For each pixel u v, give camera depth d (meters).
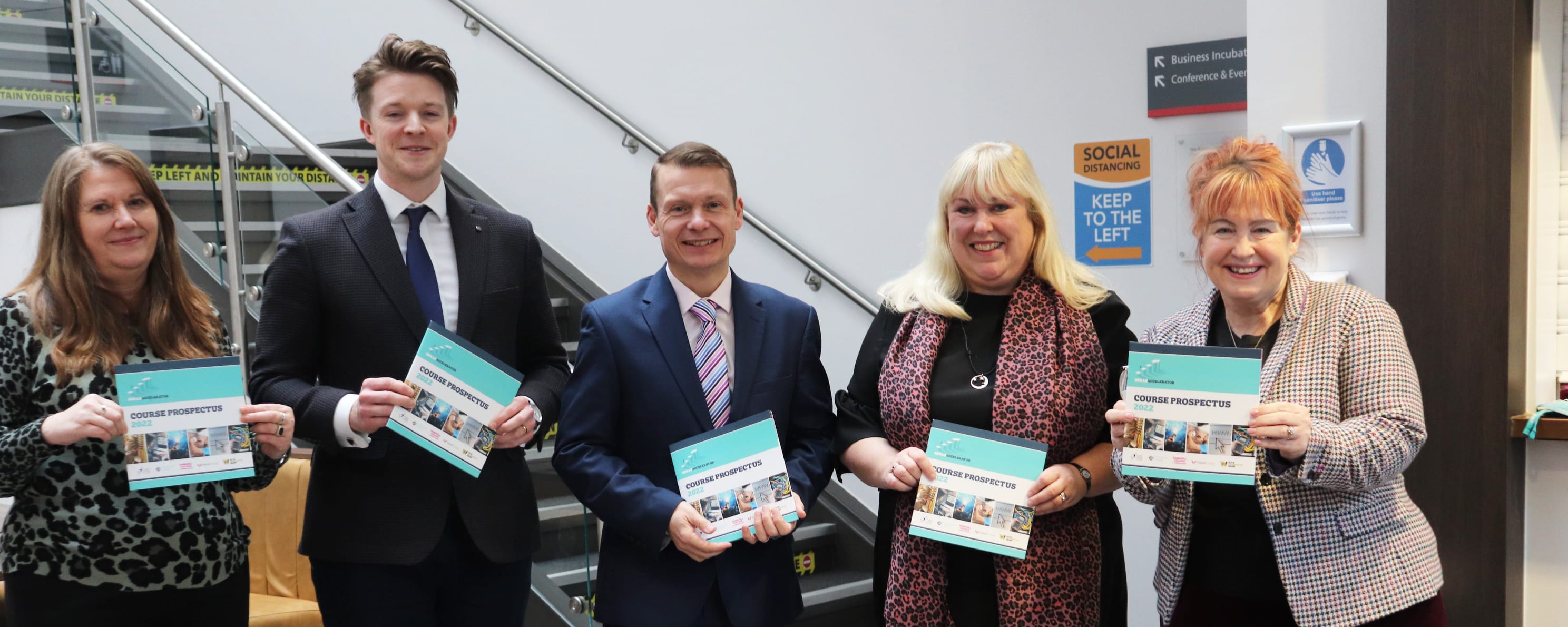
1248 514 1.89
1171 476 1.82
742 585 2.08
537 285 2.34
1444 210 2.48
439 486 2.12
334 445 2.05
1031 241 2.19
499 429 2.05
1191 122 3.56
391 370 2.09
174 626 2.03
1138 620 3.76
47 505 1.93
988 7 3.88
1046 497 1.98
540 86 5.00
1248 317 1.96
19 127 4.04
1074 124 3.76
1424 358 2.53
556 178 4.98
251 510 3.60
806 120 4.30
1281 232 1.85
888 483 2.09
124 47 3.63
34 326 1.95
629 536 2.06
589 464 2.07
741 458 2.03
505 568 2.21
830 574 3.96
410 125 2.10
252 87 5.77
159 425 1.91
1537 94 2.56
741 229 4.53
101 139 3.72
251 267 3.39
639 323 2.14
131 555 1.95
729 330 2.21
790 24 4.30
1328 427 1.74
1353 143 2.62
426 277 2.16
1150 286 3.69
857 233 4.20
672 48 4.61
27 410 1.95
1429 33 2.48
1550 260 2.64
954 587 2.14
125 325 2.06
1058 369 2.11
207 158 3.46
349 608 2.08
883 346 2.31
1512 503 2.49
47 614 1.94
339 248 2.10
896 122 4.09
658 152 4.54
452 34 5.29
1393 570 1.78
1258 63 2.74
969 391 2.13
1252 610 1.91
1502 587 2.46
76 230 1.98
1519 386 2.53
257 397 2.05
